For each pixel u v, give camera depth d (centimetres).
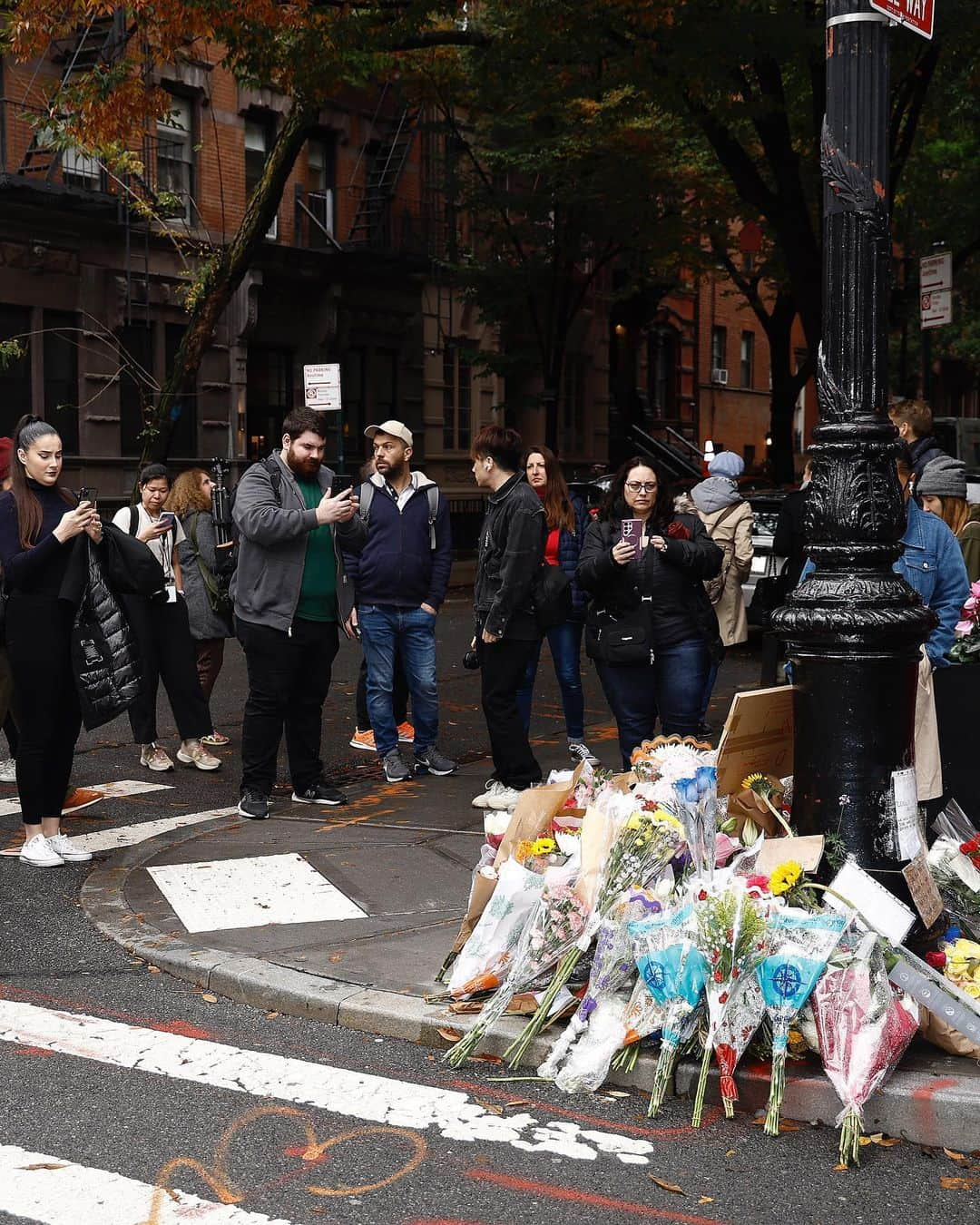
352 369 2884
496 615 750
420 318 3014
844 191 445
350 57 1495
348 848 691
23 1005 498
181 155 2458
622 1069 428
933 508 675
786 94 1819
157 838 725
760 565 1436
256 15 1348
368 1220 345
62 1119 402
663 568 699
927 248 2294
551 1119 405
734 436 4484
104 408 2352
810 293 1642
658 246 2692
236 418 2573
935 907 457
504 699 775
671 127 2264
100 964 544
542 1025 445
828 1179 369
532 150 2445
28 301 2202
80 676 664
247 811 764
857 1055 392
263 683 763
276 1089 424
